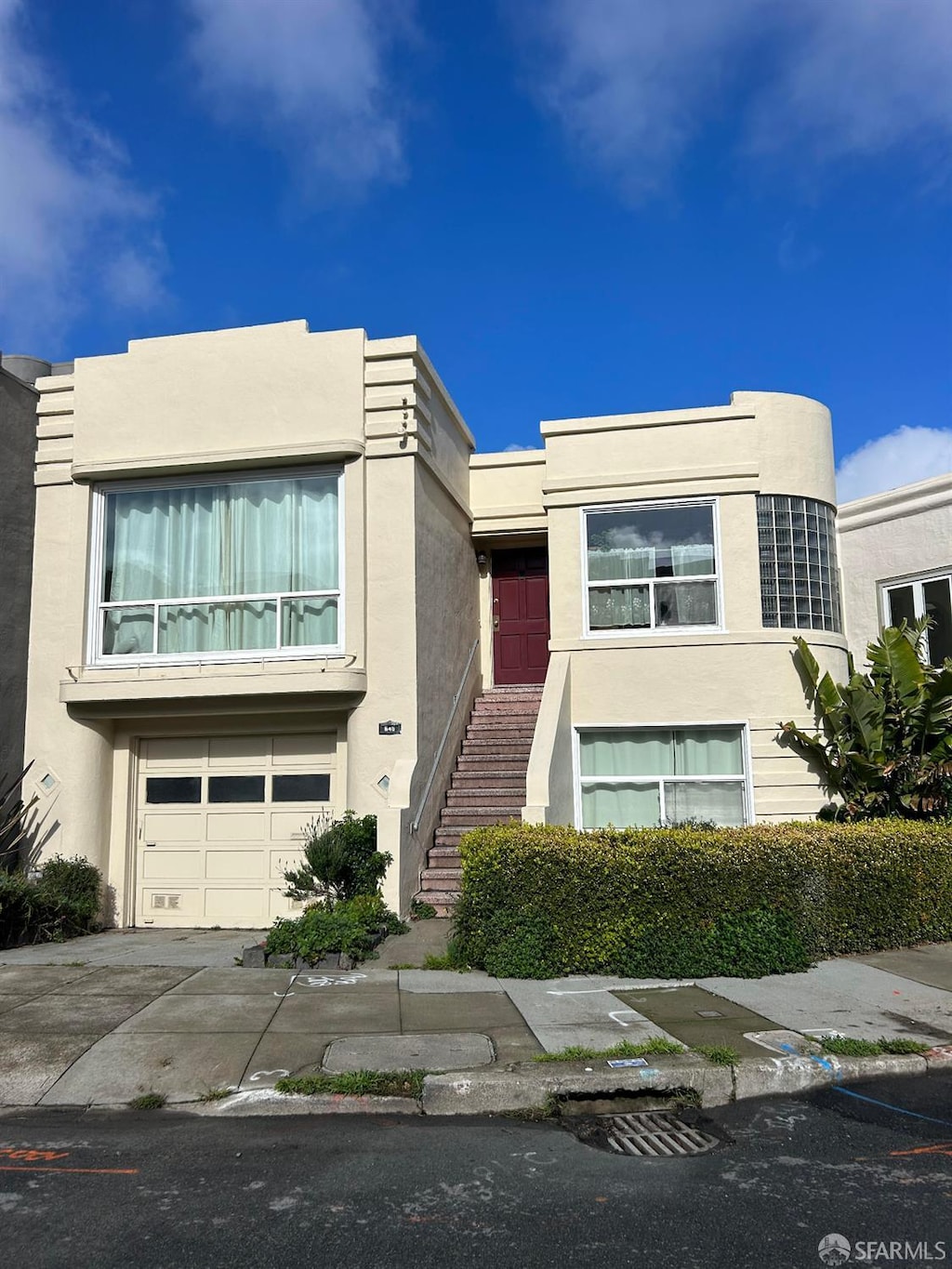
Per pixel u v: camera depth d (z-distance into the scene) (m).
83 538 11.71
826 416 12.96
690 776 12.11
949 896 9.79
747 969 8.19
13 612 12.75
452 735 12.68
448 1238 4.04
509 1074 5.78
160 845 11.73
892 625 13.34
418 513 11.35
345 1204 4.38
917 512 13.10
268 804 11.55
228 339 11.62
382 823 10.17
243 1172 4.74
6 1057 6.24
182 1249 3.96
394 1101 5.62
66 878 10.84
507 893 8.42
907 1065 6.14
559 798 11.22
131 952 9.52
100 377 11.85
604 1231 4.10
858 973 8.32
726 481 12.34
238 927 11.39
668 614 12.38
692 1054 6.10
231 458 11.35
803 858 8.83
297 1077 5.82
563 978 8.18
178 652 11.55
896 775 11.29
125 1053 6.28
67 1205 4.38
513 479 14.59
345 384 11.27
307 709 11.12
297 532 11.46
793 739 11.82
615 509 12.66
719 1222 4.19
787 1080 5.93
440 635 12.30
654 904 8.38
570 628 12.48
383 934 9.49
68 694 11.27
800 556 12.41
